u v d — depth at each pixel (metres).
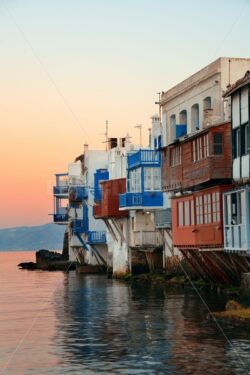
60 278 90.19
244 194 41.94
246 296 42.31
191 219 52.50
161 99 67.38
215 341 30.48
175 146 54.97
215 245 47.88
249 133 43.09
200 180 49.34
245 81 42.88
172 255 65.62
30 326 38.12
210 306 43.72
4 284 80.44
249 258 44.88
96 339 32.53
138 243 72.12
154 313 41.75
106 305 48.09
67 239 136.00
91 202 100.25
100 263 98.94
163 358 27.38
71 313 44.09
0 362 27.89
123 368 25.91
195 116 60.72
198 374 24.53
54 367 26.61
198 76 58.69
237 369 25.12
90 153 101.56
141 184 69.25
